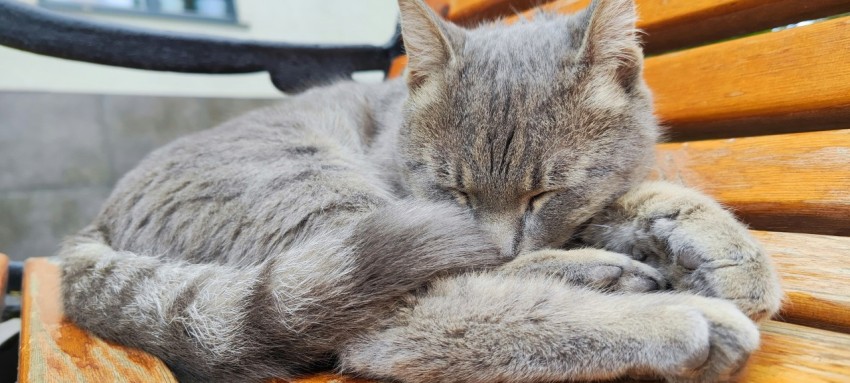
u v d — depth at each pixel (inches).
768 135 17.8
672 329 12.2
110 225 19.7
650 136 17.8
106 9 61.3
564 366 12.8
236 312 14.5
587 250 15.5
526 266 15.4
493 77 17.1
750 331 12.0
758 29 19.5
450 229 15.2
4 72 53.4
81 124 53.1
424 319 13.8
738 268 13.5
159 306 15.3
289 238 16.7
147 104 55.7
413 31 18.0
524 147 16.3
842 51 15.9
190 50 25.0
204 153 19.4
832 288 13.9
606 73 16.9
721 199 17.7
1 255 21.7
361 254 14.4
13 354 21.0
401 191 18.8
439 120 17.4
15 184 50.9
